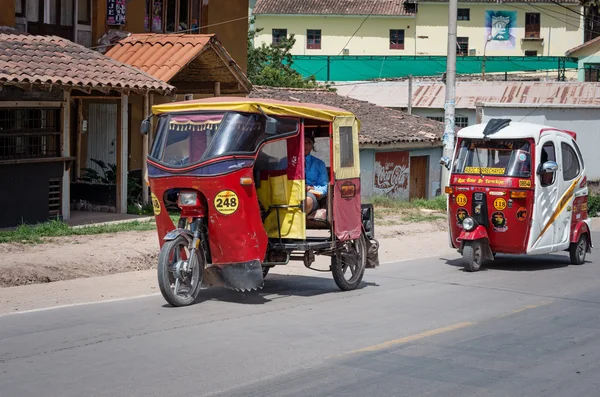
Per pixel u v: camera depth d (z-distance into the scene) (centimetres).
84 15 2084
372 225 1227
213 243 998
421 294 1177
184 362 752
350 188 1126
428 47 5869
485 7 5847
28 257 1301
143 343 817
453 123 2327
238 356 780
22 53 1705
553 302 1156
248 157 979
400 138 2831
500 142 1452
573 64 5266
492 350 849
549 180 1473
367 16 5847
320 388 689
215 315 966
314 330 903
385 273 1381
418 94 4288
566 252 1822
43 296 1078
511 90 4138
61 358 753
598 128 3294
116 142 1964
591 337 933
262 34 5919
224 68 2138
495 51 5897
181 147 998
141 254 1405
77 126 2023
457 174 1476
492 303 1129
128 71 1847
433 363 785
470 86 4200
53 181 1744
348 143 1122
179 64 1953
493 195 1436
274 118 1003
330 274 1355
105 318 931
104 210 1970
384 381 716
